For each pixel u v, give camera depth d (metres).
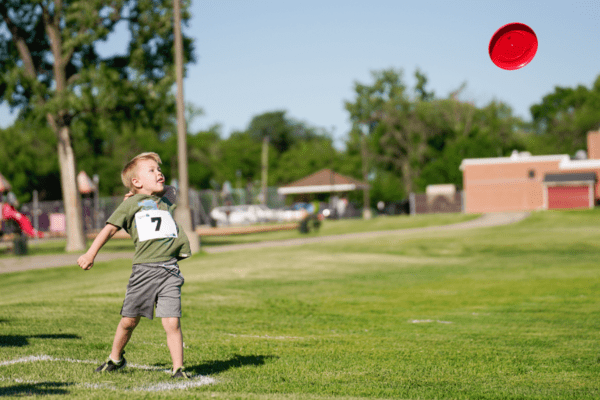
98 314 8.12
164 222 4.46
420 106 76.88
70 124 25.94
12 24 25.09
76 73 26.45
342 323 8.08
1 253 24.27
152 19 25.16
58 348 5.65
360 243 25.22
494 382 4.82
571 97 83.62
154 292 4.44
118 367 4.78
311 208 56.09
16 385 4.21
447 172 71.38
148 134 72.06
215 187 82.44
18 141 62.09
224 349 5.98
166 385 4.34
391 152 79.25
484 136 72.50
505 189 56.12
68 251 25.06
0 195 27.09
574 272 14.93
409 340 6.75
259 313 8.91
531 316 8.70
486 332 7.36
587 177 53.25
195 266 16.39
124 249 25.36
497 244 23.80
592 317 8.56
